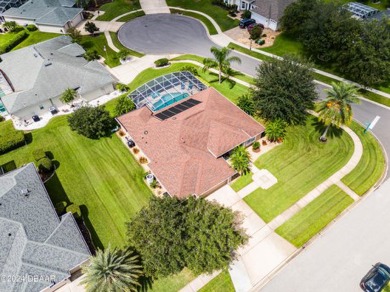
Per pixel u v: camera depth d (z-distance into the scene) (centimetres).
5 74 5719
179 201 3216
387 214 3544
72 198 3894
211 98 4697
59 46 6328
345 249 3259
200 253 2814
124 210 3725
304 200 3700
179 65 6109
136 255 2962
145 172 4125
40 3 7900
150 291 3009
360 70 5009
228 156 4194
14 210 3306
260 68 4675
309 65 4419
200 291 3003
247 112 4738
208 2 8325
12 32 7594
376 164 4053
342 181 3872
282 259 3209
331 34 5397
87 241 3428
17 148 4634
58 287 3042
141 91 5131
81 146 4575
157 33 7238
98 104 5303
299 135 4488
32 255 2984
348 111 3806
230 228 2959
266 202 3700
